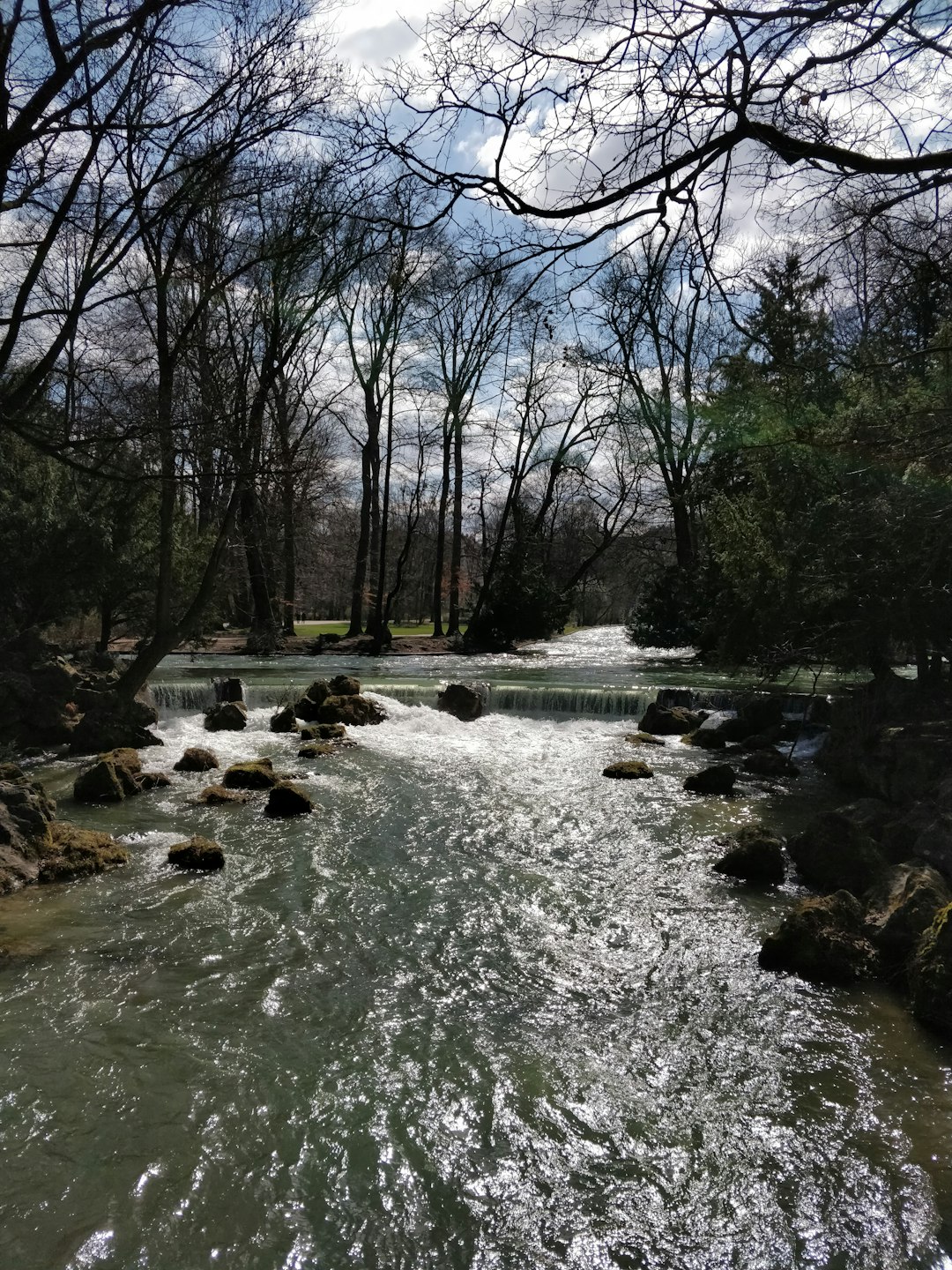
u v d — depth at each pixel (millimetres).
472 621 36000
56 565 17672
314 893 8977
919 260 5223
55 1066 5730
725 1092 5535
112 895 8883
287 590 37906
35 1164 4797
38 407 8320
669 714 18453
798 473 12180
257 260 10312
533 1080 5660
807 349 6066
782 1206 4523
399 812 12086
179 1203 4531
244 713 19266
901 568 10570
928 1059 5887
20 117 5844
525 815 11969
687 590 34250
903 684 12961
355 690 20703
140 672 17547
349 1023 6363
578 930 8086
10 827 9609
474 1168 4828
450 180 4035
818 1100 5434
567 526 51250
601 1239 4332
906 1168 4773
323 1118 5227
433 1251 4246
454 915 8438
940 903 7363
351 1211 4504
